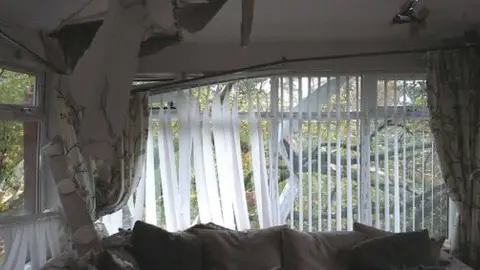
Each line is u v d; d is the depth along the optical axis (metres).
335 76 3.78
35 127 3.48
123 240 3.15
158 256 2.99
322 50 3.81
